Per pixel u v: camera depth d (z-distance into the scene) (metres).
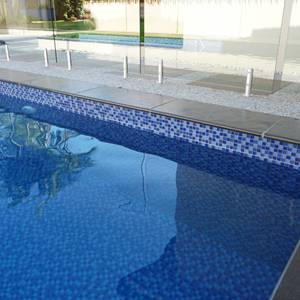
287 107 4.15
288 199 2.87
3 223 2.56
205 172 3.38
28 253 2.24
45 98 5.13
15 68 6.68
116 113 4.37
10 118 4.94
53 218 2.63
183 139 3.88
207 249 2.26
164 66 7.28
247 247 2.27
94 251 2.26
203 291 1.92
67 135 4.37
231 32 7.82
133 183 3.19
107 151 3.90
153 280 2.00
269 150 3.33
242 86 5.24
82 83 5.43
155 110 4.02
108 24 13.65
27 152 3.89
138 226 2.53
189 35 8.81
